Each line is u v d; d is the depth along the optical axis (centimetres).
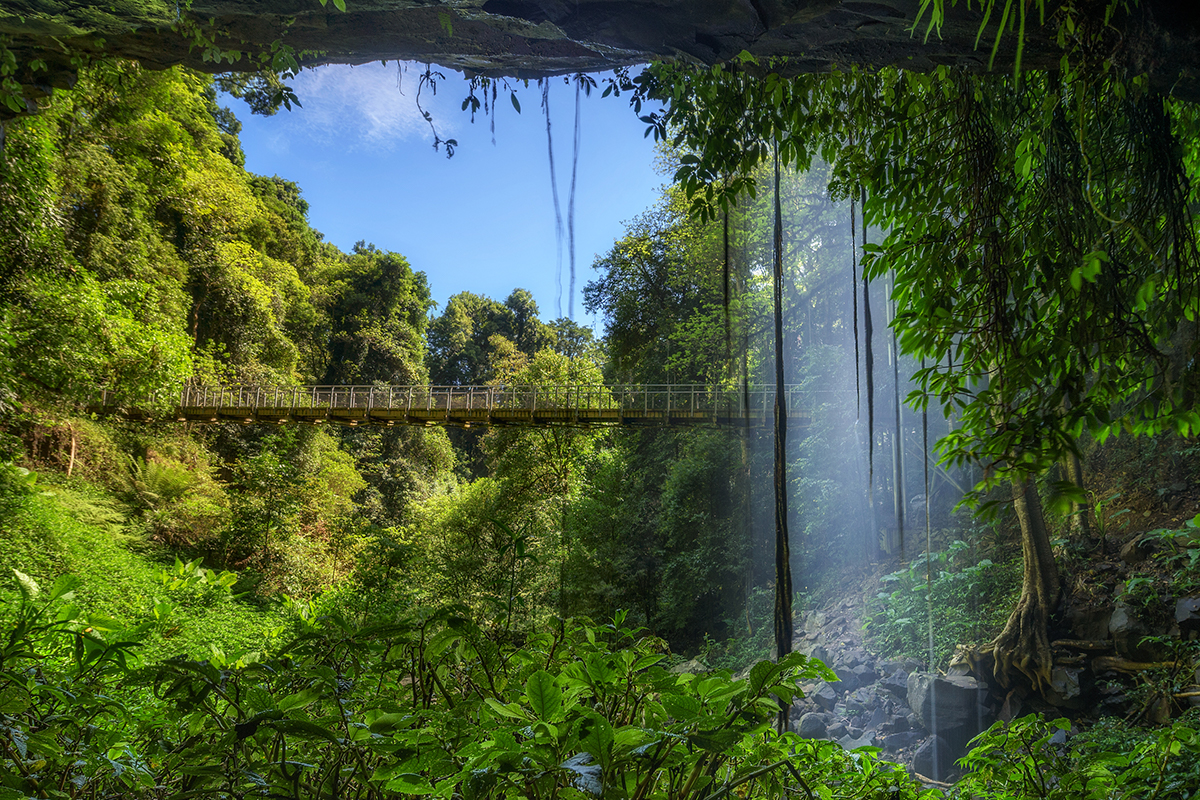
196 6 270
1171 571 548
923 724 588
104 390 1219
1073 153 233
